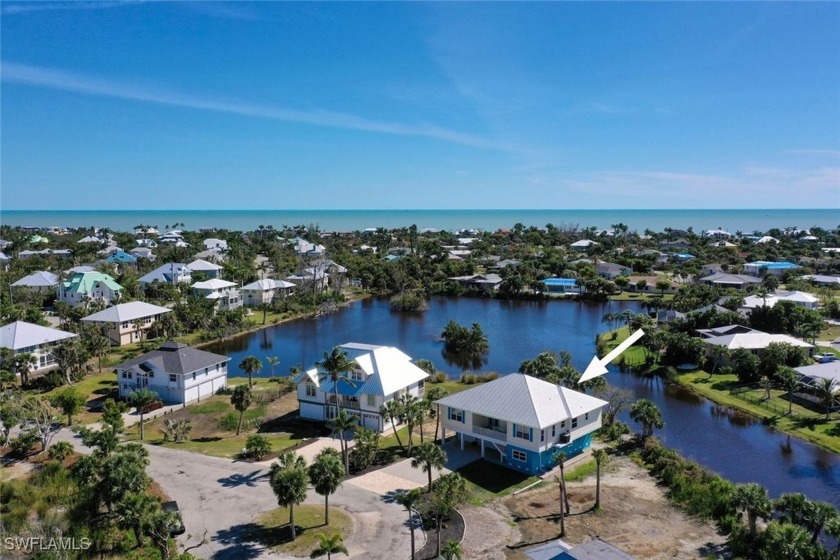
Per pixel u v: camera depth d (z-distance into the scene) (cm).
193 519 4531
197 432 6750
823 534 4362
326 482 4350
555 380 7288
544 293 17175
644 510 4809
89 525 4312
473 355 10738
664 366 9212
